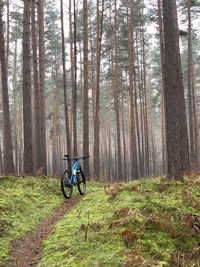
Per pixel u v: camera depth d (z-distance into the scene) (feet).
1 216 27.68
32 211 31.32
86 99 71.77
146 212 23.22
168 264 17.69
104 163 188.44
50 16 139.33
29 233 25.82
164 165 149.18
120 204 26.09
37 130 76.18
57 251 20.70
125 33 112.57
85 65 73.20
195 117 108.78
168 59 34.04
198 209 25.00
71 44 104.32
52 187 41.83
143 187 30.58
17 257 21.35
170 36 34.14
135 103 115.65
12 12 114.93
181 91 36.86
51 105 201.67
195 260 18.84
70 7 102.94
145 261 17.12
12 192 35.42
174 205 24.90
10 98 192.34
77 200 37.81
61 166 162.81
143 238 20.04
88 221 23.54
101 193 36.32
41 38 80.02
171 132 33.68
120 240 19.74
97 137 79.61
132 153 98.43
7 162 55.47
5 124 57.62
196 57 145.69
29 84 53.26
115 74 111.75
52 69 160.66
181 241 20.48
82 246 19.93
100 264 17.01
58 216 31.04
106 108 201.46
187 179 32.78
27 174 50.39
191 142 96.63
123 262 17.04
